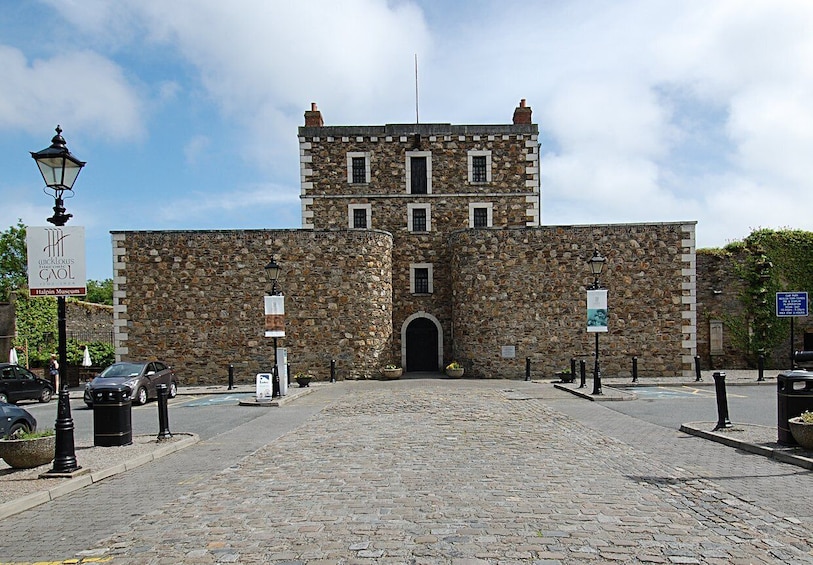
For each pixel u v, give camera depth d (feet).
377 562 17.29
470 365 88.28
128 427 38.34
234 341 85.87
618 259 86.53
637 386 71.82
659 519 20.99
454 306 91.97
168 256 86.22
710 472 28.17
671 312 86.07
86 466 31.42
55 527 21.95
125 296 85.97
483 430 40.98
